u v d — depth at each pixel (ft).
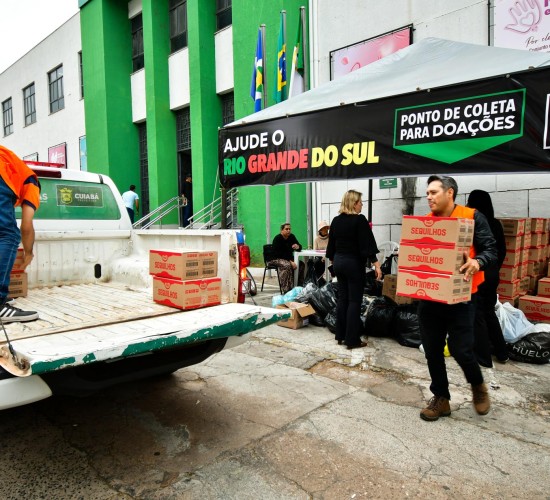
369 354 14.61
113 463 8.46
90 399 11.55
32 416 10.67
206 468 8.20
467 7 21.21
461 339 9.57
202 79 37.70
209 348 9.62
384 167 13.73
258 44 26.18
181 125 43.65
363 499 7.25
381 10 24.43
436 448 8.79
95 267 14.60
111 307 10.51
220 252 11.41
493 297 13.21
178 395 11.68
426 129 12.87
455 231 8.75
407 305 16.34
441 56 15.43
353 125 14.30
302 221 30.63
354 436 9.31
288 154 15.87
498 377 12.46
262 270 31.19
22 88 66.54
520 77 11.34
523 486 7.55
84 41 49.55
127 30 48.67
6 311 9.02
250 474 7.98
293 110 16.28
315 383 12.31
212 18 38.45
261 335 17.13
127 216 16.40
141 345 7.46
